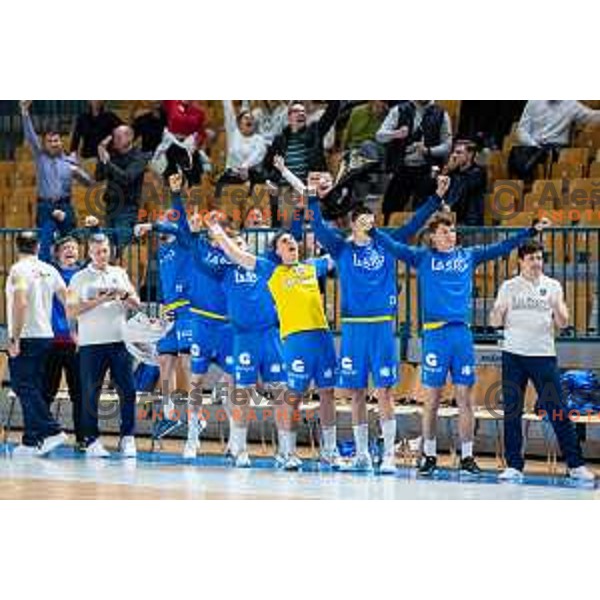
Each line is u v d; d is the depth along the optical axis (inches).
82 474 1347.2
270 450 1557.6
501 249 1343.5
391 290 1350.9
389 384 1348.4
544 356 1318.9
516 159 1782.7
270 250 1382.9
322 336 1368.1
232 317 1406.3
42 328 1501.0
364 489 1234.6
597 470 1389.0
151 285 1765.5
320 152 1792.6
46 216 1814.7
